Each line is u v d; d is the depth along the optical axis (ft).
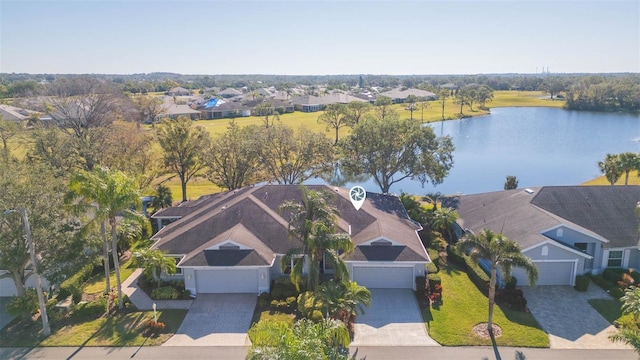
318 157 197.47
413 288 108.99
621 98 544.62
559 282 110.42
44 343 88.07
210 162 183.01
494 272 87.56
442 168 179.22
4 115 311.47
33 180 96.32
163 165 182.09
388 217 131.03
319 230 86.33
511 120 474.08
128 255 134.10
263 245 112.16
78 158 165.48
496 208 135.95
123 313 99.66
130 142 174.81
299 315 96.99
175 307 101.96
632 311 81.10
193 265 103.65
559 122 456.45
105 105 244.42
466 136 379.96
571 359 81.46
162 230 129.39
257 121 428.15
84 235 96.68
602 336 88.84
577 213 122.52
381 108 449.06
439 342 87.04
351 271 109.70
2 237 90.12
